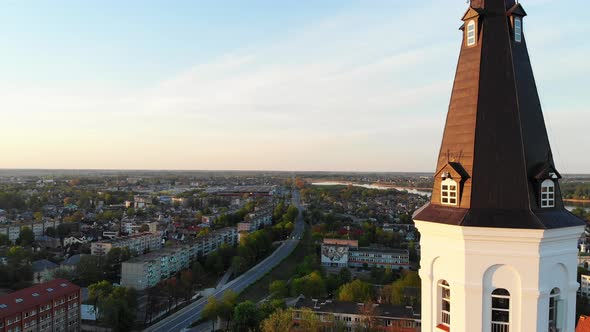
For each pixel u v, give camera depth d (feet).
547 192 100.94
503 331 99.09
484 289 99.96
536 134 104.78
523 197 99.04
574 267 101.71
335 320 505.25
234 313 511.81
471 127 106.22
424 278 110.73
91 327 555.28
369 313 511.81
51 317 493.36
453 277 103.35
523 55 109.19
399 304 568.41
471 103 107.76
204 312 539.70
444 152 111.45
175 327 554.46
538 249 96.73
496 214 98.94
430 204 113.80
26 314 461.37
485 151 103.50
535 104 107.04
